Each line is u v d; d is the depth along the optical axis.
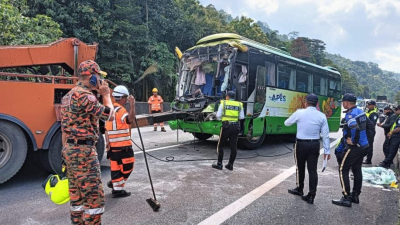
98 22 17.81
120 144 4.59
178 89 9.71
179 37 24.08
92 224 3.02
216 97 8.40
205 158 7.82
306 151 4.79
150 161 7.28
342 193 4.92
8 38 10.16
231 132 6.57
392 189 5.62
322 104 12.80
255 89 9.04
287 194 5.12
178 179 5.78
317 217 4.20
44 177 5.74
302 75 11.38
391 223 4.06
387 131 8.22
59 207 4.23
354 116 4.66
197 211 4.22
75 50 6.03
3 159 4.99
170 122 9.77
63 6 17.42
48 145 5.39
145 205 4.39
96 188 3.01
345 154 4.73
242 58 8.63
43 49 5.69
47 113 5.37
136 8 19.67
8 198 4.57
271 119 9.80
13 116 5.01
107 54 18.62
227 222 3.89
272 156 8.58
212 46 8.88
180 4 26.97
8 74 5.01
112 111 3.07
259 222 3.94
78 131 2.92
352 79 82.56
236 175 6.24
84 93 2.91
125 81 19.41
